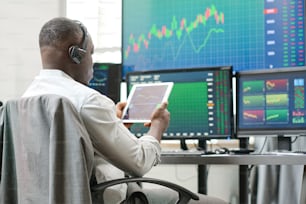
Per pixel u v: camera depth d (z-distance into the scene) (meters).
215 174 3.02
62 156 1.40
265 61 2.77
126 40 3.03
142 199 1.67
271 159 1.92
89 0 3.20
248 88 2.41
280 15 2.75
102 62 2.90
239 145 2.73
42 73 1.63
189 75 2.49
